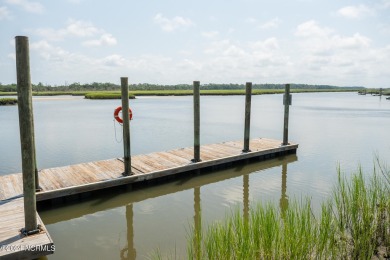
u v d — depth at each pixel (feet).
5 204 20.89
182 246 18.81
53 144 52.39
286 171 35.12
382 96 254.27
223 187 30.14
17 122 77.97
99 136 59.93
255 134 62.34
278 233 12.28
